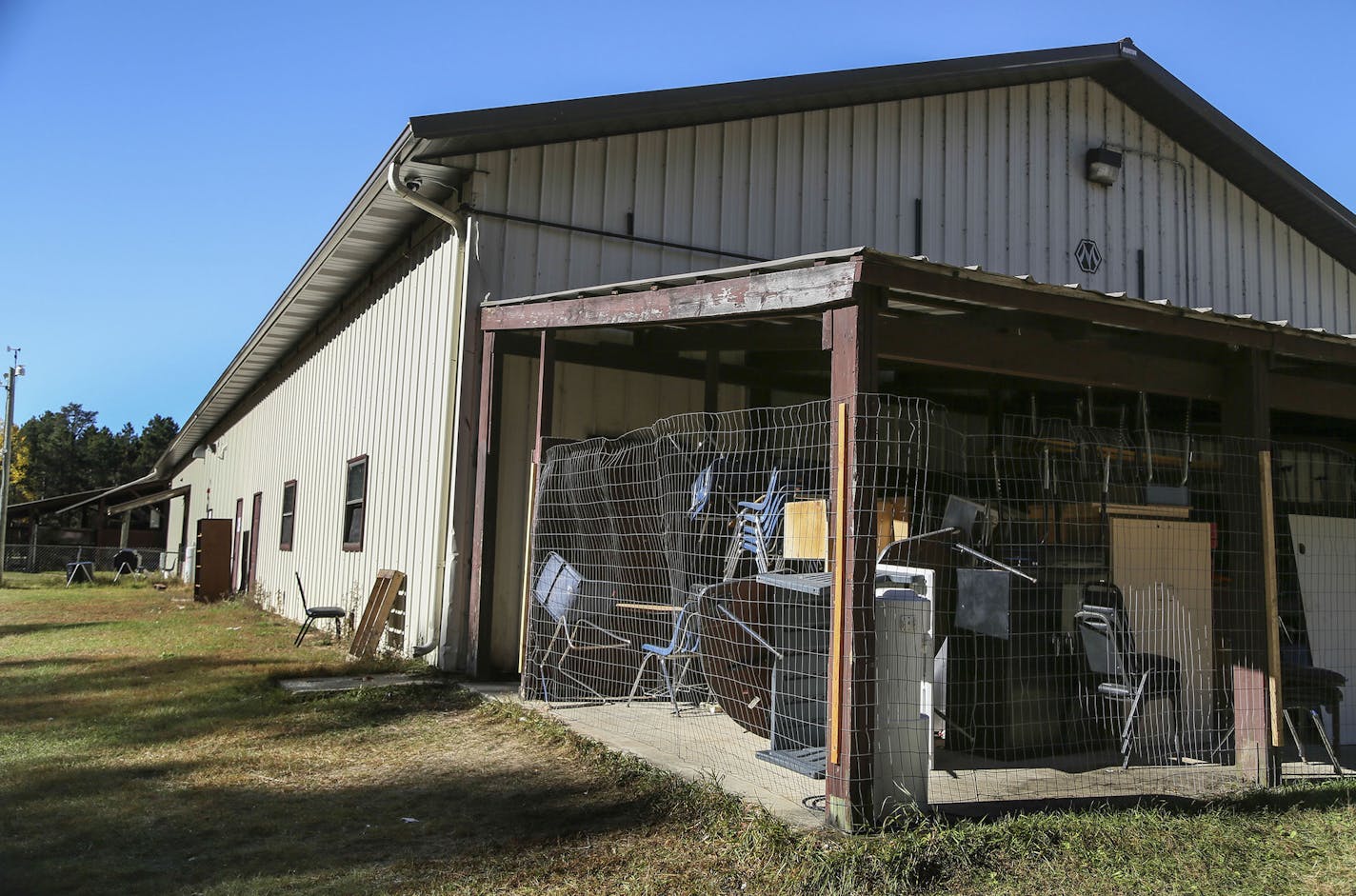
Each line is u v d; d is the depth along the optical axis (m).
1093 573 6.70
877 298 4.66
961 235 11.27
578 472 7.73
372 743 6.25
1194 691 6.60
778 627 5.77
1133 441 7.95
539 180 9.06
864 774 4.29
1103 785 5.37
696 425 9.81
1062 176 12.03
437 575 8.85
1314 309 13.70
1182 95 12.01
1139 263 12.40
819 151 10.63
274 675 8.45
